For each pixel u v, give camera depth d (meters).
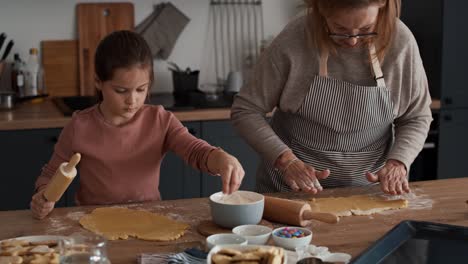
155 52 3.73
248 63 3.89
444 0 3.48
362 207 1.88
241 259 1.34
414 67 2.09
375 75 2.07
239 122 2.17
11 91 3.46
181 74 3.64
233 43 3.87
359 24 1.88
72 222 1.75
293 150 2.23
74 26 3.63
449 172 3.65
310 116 2.15
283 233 1.59
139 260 1.50
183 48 3.79
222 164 1.79
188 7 3.76
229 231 1.68
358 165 2.22
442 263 1.49
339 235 1.68
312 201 1.94
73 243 1.32
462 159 3.66
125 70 1.82
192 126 3.24
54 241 1.54
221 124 3.28
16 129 3.04
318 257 1.47
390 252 1.54
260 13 3.88
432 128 3.62
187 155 1.95
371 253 1.50
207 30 3.81
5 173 3.07
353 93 2.08
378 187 2.11
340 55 2.08
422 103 2.17
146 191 2.01
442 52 3.52
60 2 3.58
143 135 2.01
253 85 2.17
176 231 1.68
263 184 2.29
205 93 3.61
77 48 3.63
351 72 2.10
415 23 3.69
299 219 1.72
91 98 3.54
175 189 3.28
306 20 2.08
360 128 2.15
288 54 2.07
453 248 1.56
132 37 1.87
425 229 1.65
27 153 3.08
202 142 1.95
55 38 3.61
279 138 2.24
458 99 3.59
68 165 1.71
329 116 2.13
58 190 1.71
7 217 1.79
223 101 3.46
